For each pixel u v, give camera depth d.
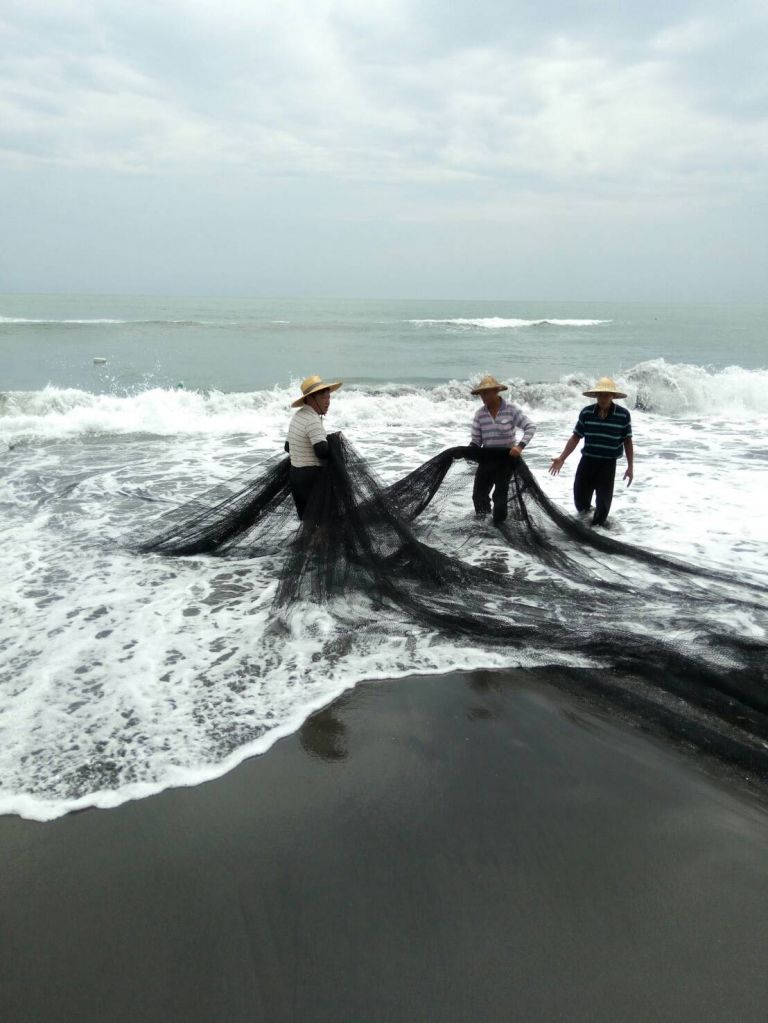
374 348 34.12
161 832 3.08
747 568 6.41
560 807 3.29
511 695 4.30
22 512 8.16
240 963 2.46
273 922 2.63
